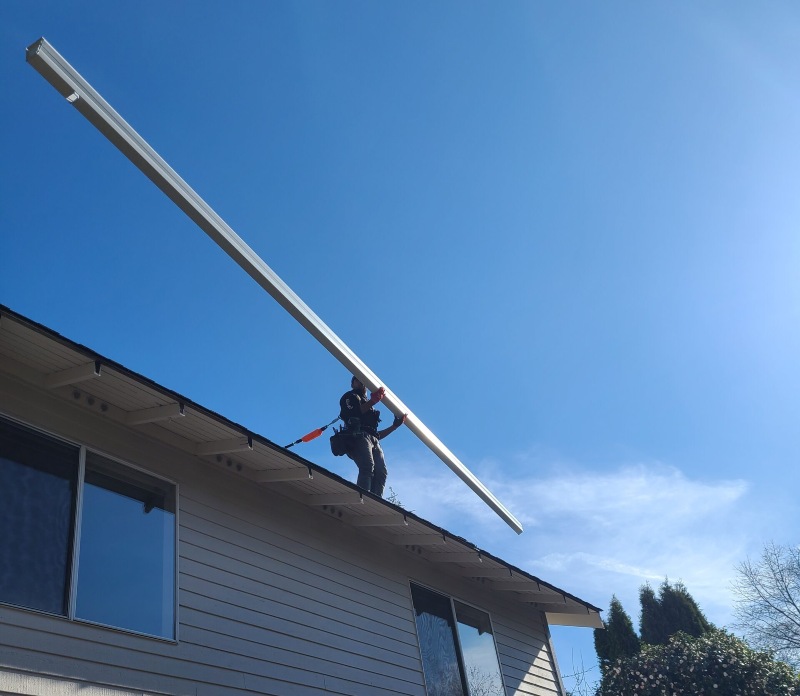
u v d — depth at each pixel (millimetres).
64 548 5625
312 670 7117
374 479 9195
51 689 5102
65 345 5500
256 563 7102
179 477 6766
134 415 6449
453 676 9039
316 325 6645
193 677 6051
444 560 9547
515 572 9922
